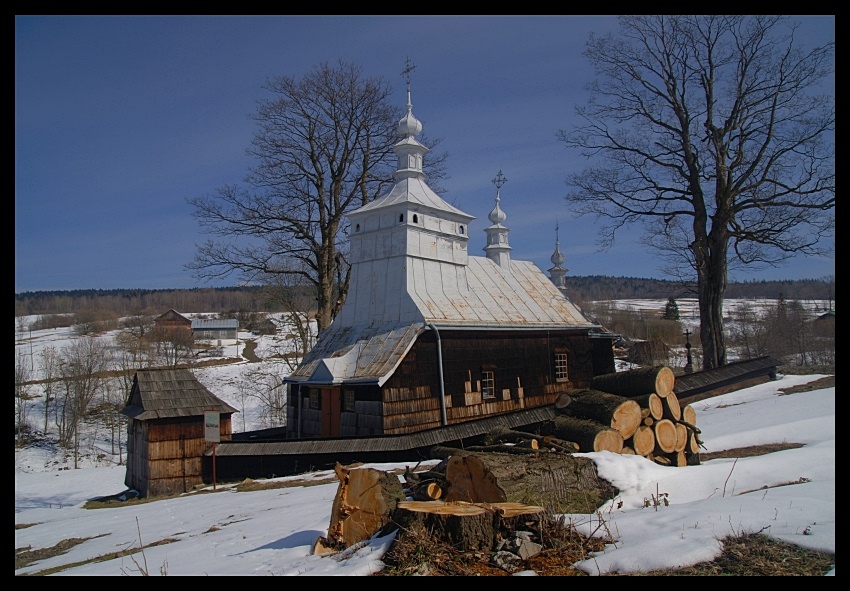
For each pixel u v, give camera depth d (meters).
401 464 14.45
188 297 155.50
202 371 56.16
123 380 52.47
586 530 6.52
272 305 43.28
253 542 8.25
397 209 21.47
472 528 5.95
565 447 10.91
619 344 38.91
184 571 6.89
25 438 43.19
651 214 29.98
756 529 6.06
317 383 19.47
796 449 11.10
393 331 19.94
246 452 17.25
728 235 27.94
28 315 112.25
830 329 53.59
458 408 20.25
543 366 24.20
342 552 6.54
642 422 11.91
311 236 28.84
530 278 28.19
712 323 27.83
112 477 27.59
